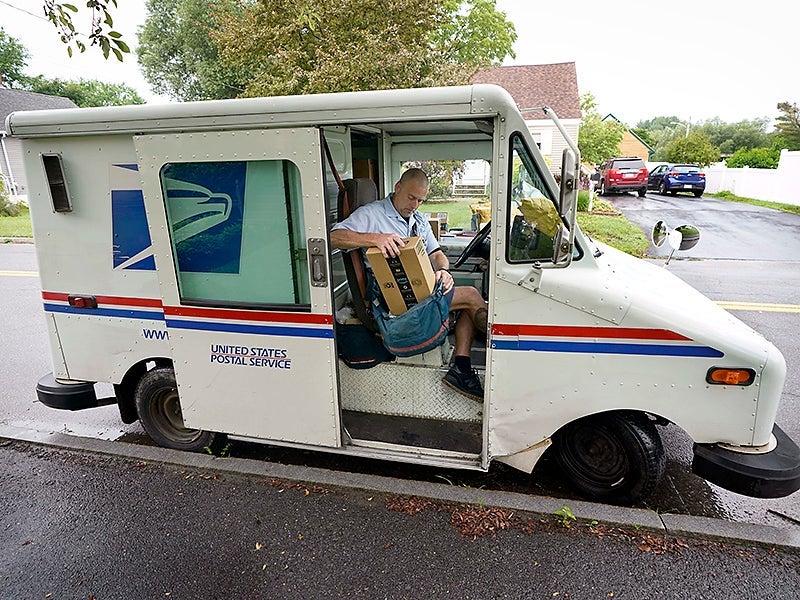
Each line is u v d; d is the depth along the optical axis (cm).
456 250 447
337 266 329
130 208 289
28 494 298
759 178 2106
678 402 247
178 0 2666
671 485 313
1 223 1552
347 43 1042
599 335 247
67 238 307
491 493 288
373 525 267
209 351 296
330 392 284
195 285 289
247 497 292
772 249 1071
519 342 256
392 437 303
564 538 255
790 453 249
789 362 488
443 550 249
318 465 335
